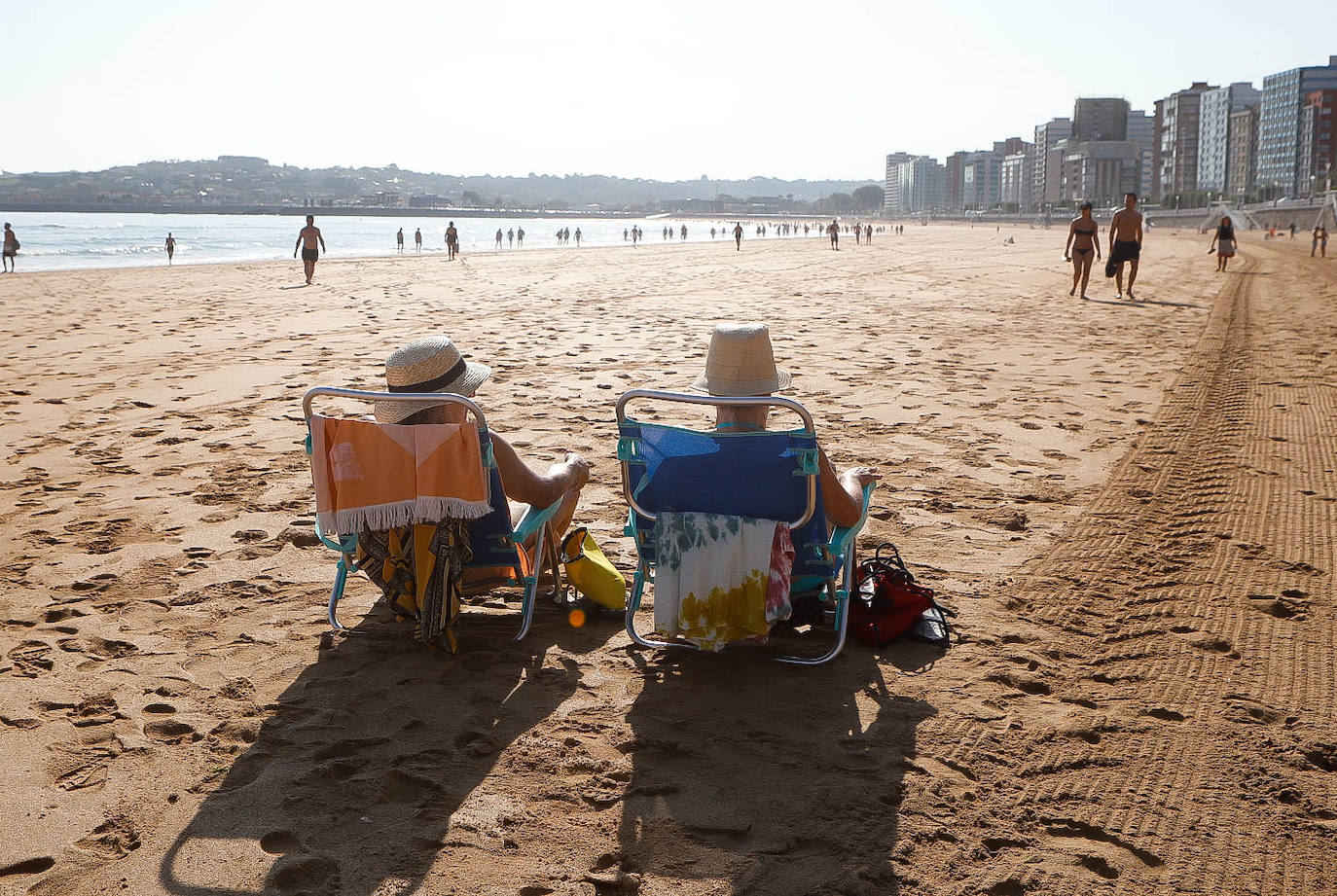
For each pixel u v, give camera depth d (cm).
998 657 351
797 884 232
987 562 440
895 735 299
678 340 1154
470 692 326
